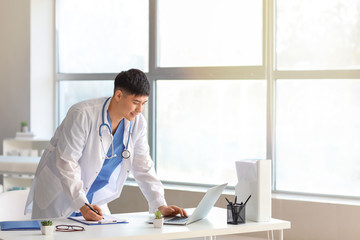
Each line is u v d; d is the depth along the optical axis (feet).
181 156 19.63
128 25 20.47
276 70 17.75
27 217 11.00
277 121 17.93
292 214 16.52
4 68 21.39
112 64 20.83
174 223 9.37
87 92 21.29
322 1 17.12
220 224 9.48
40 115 21.38
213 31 18.94
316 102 17.33
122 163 10.56
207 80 19.07
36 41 21.11
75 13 21.35
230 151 18.84
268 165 9.81
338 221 15.89
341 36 16.90
